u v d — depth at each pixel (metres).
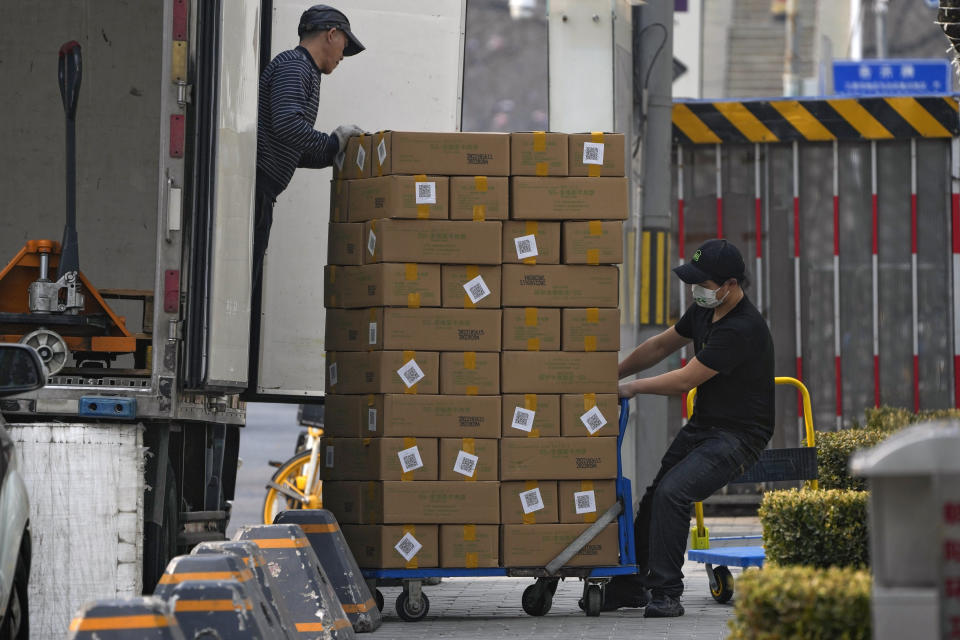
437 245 23.27
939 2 25.67
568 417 23.48
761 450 24.38
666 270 34.03
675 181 41.06
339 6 30.55
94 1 27.36
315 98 25.14
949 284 40.31
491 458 23.31
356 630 21.83
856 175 40.62
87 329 21.69
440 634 21.67
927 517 9.99
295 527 19.69
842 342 40.62
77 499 19.80
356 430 23.72
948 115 40.03
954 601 9.90
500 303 23.44
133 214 27.31
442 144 23.34
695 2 72.81
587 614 24.09
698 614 24.11
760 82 82.38
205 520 22.73
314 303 29.25
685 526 23.70
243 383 22.11
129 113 27.36
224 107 21.05
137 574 19.81
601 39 32.47
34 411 20.09
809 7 81.50
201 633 14.47
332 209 24.33
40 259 22.20
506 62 111.50
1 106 27.14
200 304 20.59
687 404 26.05
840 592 11.77
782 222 40.75
